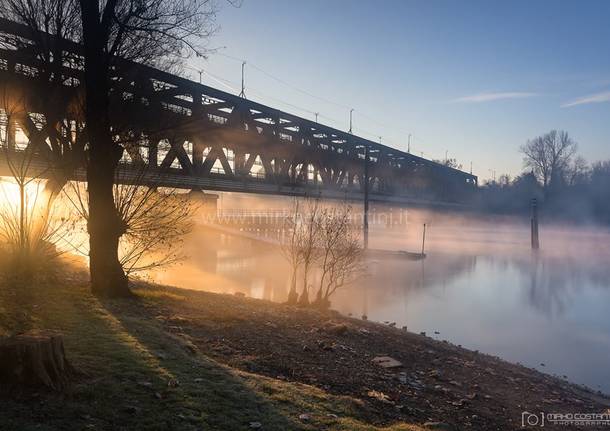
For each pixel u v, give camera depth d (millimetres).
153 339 8508
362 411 7129
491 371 13062
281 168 53125
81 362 6828
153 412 5715
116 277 12242
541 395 11828
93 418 5324
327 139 65000
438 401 8891
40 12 16219
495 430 8109
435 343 15586
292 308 15453
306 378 8414
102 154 12242
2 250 12297
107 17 12242
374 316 24938
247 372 7945
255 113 51031
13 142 19328
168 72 17250
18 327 8078
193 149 39969
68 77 16734
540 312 28125
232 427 5691
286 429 5871
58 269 15617
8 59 17578
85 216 12836
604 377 17062
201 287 29500
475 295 33438
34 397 5449
